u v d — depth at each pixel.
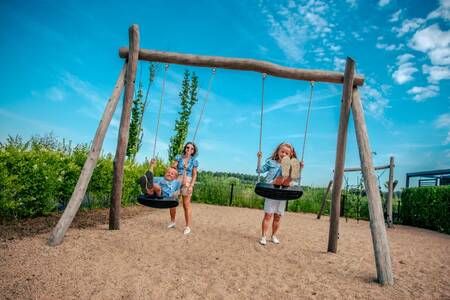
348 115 5.98
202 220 8.95
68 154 7.98
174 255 4.95
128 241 5.52
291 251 5.80
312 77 6.11
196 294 3.52
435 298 3.91
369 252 6.26
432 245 8.02
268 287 3.89
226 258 5.02
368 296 3.86
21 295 3.16
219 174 16.84
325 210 15.59
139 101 15.84
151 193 5.86
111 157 9.64
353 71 5.80
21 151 6.43
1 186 5.87
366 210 14.94
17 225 5.95
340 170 5.97
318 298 3.67
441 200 12.05
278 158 6.38
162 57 6.27
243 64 6.15
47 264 4.02
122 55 6.36
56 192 7.05
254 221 9.70
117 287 3.52
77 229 6.18
